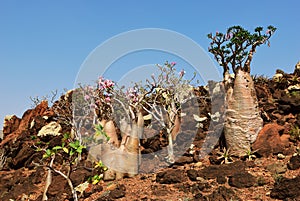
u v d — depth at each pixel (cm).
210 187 909
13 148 1581
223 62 1194
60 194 1005
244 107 1088
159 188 952
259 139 1075
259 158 1053
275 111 1308
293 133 1132
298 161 943
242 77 1107
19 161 1465
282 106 1303
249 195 843
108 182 1066
